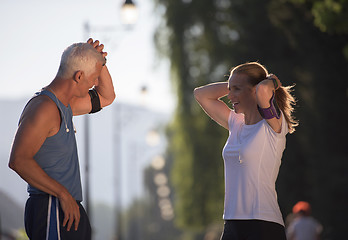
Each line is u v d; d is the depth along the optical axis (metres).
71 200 9.06
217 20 69.12
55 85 9.40
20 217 50.47
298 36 56.81
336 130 55.50
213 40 68.44
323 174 54.44
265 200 9.66
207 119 70.00
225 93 10.86
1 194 50.03
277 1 56.56
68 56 9.45
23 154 8.76
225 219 9.97
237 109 10.05
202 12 69.38
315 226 28.86
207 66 70.12
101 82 10.84
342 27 33.06
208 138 69.94
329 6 33.16
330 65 55.62
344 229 52.88
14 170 8.79
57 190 8.94
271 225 9.63
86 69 9.46
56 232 9.03
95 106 10.77
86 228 9.38
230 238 9.89
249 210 9.66
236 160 9.84
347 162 54.22
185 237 141.62
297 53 60.12
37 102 9.12
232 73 10.09
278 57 60.84
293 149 58.56
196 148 70.00
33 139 8.85
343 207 53.19
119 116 84.94
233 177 9.88
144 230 194.88
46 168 9.17
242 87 9.91
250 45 62.19
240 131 10.03
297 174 58.75
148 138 103.56
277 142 9.72
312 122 56.59
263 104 9.49
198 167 70.19
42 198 9.16
